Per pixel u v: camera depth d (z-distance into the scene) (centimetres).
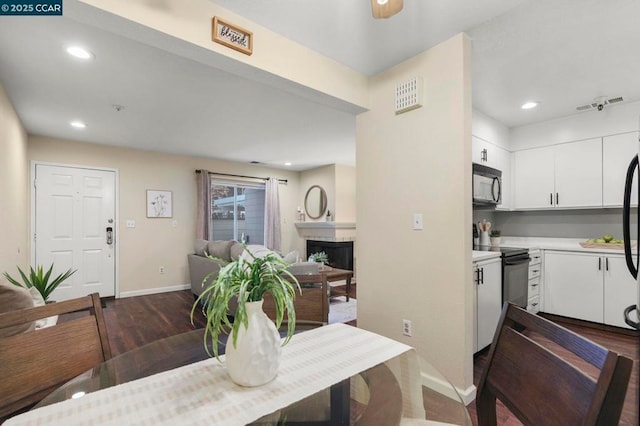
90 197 456
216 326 94
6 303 146
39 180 417
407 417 91
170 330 335
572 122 352
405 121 229
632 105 314
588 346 70
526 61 234
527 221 413
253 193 655
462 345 195
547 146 369
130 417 79
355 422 87
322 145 478
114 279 473
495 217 436
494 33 199
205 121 366
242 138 439
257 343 93
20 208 353
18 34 196
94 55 222
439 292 207
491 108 329
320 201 656
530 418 78
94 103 308
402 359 115
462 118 197
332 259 618
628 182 169
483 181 320
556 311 349
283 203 686
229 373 96
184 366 107
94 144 460
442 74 207
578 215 376
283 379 99
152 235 509
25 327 146
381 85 246
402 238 229
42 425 76
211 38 170
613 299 314
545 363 80
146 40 160
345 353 118
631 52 221
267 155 550
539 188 375
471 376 200
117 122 366
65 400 87
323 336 134
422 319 216
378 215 246
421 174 219
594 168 338
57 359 106
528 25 190
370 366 109
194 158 557
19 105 308
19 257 350
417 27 192
